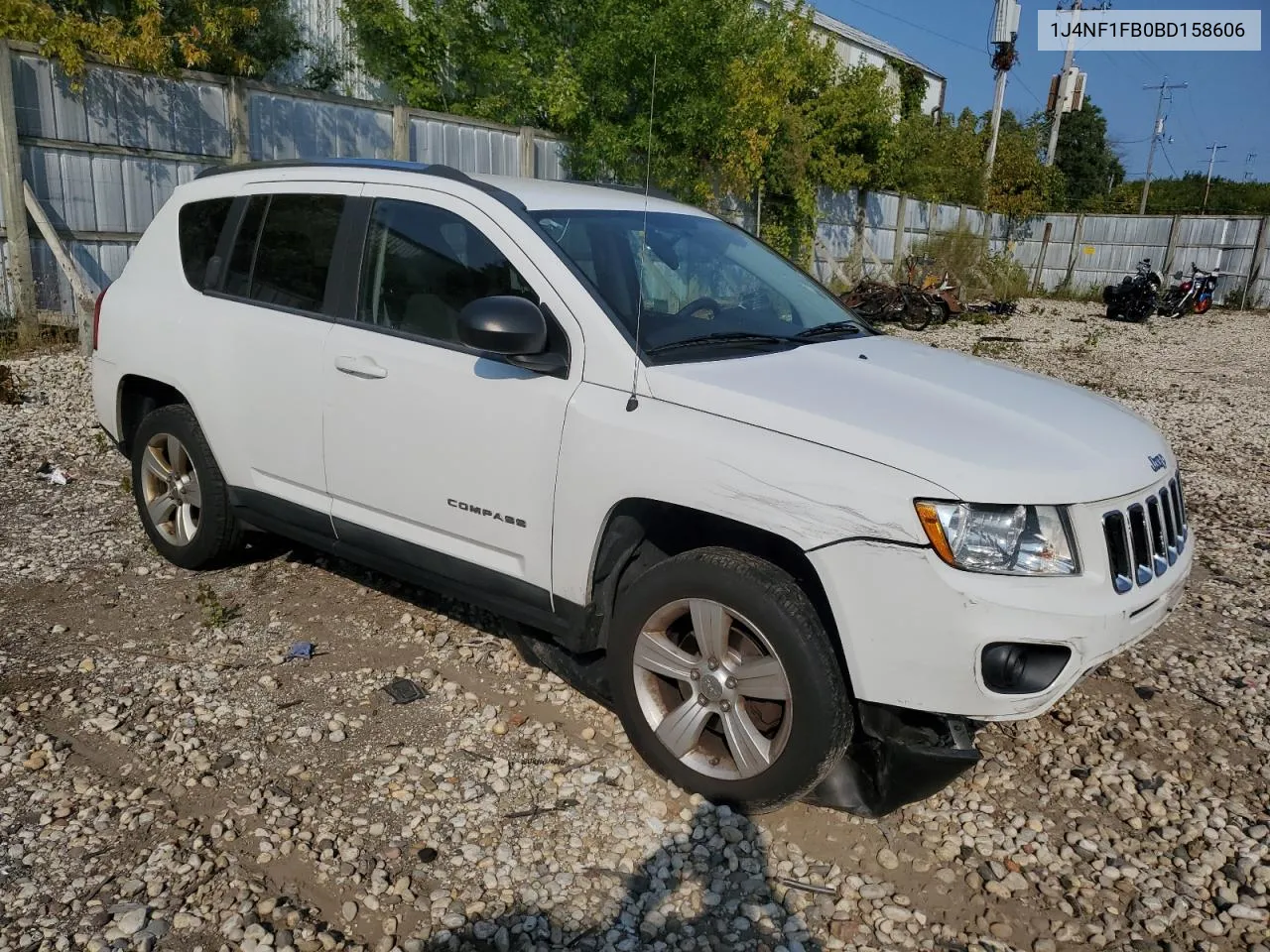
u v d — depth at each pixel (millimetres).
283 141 11633
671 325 3482
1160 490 3232
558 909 2758
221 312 4391
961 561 2707
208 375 4414
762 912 2783
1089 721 3908
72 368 9117
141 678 3908
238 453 4383
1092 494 2871
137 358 4742
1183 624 4879
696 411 3086
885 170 22094
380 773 3354
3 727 3508
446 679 3986
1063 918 2834
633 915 2752
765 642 2961
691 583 3090
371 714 3715
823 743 2902
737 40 15477
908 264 19109
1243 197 46000
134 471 4996
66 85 9906
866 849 3088
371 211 3965
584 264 3508
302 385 4035
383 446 3791
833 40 20438
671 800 3252
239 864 2885
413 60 15609
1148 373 13125
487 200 3658
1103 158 48844
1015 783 3482
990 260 25031
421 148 12969
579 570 3314
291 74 15180
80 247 10320
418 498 3732
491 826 3100
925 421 3006
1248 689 4203
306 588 4797
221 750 3445
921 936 2736
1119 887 2971
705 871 2945
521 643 3889
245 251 4430
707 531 3299
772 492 2875
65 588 4703
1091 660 2850
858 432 2885
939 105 39719
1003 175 28141
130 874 2820
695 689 3176
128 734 3518
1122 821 3293
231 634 4309
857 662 2836
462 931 2668
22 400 8023
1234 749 3764
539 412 3342
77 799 3148
